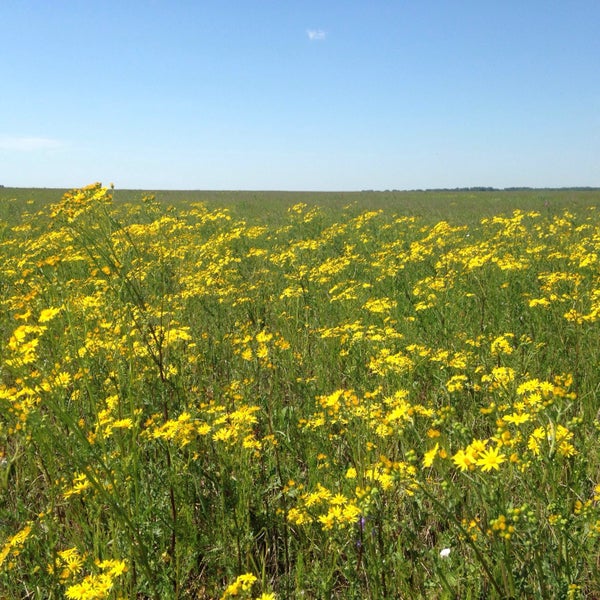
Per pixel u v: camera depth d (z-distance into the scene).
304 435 4.01
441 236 11.37
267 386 5.18
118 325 4.11
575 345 5.31
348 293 7.49
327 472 3.57
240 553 2.97
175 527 2.96
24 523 3.16
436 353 5.19
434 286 6.96
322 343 6.09
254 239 13.47
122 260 4.21
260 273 9.65
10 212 21.81
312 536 3.16
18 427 3.24
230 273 8.92
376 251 11.43
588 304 6.32
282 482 3.59
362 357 5.44
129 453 3.10
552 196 39.38
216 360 5.79
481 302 6.93
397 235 13.47
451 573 2.64
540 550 2.54
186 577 2.92
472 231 14.88
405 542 2.89
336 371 5.50
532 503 2.79
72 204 3.63
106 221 3.74
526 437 2.84
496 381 3.91
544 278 7.29
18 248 11.36
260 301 7.64
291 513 3.00
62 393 3.56
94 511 3.15
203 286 7.69
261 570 3.10
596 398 4.33
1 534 3.15
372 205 31.08
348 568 2.80
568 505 2.75
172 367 4.48
